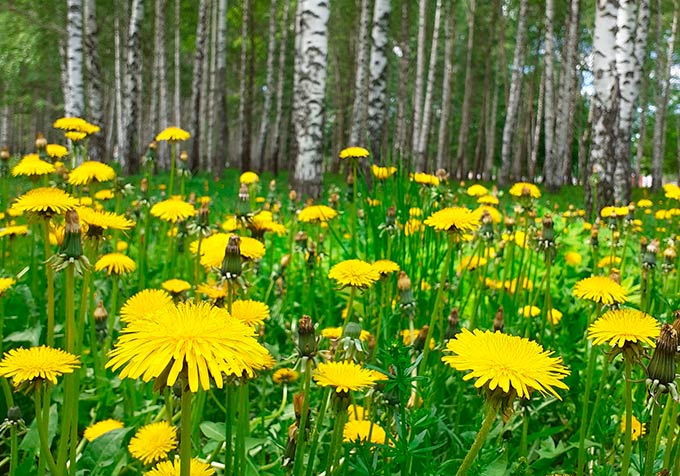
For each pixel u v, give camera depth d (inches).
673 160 1504.7
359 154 130.1
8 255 147.9
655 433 51.5
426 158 695.1
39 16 737.6
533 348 40.6
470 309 119.4
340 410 54.6
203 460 67.4
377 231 121.0
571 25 740.7
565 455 80.3
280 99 820.0
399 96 768.3
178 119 852.0
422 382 74.1
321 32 344.5
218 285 60.4
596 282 73.1
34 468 68.8
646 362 62.0
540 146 1416.1
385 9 430.0
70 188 129.7
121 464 69.5
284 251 169.6
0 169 151.9
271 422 85.0
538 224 164.7
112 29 907.4
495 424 70.3
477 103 1364.4
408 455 53.8
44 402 54.3
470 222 75.1
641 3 490.9
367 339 78.4
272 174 824.9
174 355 32.3
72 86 470.0
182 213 93.7
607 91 347.6
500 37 999.6
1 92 1011.3
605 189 345.4
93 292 91.1
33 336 97.5
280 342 117.3
